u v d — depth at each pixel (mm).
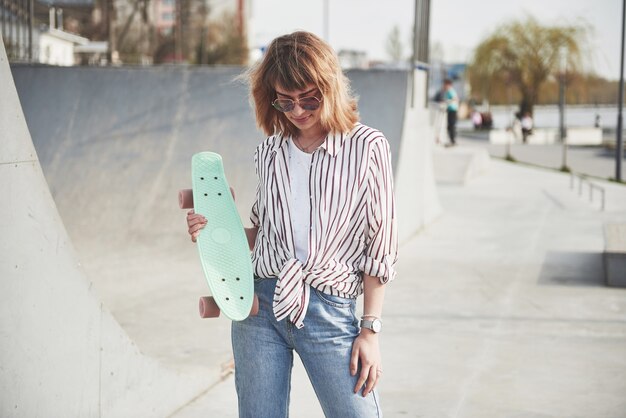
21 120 2451
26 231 2461
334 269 2049
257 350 2102
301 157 2076
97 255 7523
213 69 10211
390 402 3828
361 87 9086
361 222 2061
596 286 6477
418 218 9406
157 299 6145
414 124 9172
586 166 22797
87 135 9570
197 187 2215
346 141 2051
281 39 2049
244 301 2025
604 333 5098
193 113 9719
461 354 4633
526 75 42438
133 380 3137
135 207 8516
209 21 40500
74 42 22391
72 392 2684
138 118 9742
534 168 20125
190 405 3658
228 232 2145
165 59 29500
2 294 2346
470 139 38156
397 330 5141
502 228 9656
